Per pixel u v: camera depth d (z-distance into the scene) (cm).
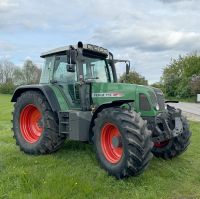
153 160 723
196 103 3688
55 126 729
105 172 612
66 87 748
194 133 1141
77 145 816
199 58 5928
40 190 516
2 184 545
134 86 678
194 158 769
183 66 6053
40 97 750
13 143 889
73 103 743
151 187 559
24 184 541
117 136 603
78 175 591
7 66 7538
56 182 542
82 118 678
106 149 630
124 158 575
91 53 762
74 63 695
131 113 594
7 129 1212
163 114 657
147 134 574
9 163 666
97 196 514
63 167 637
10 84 6353
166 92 5025
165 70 6188
